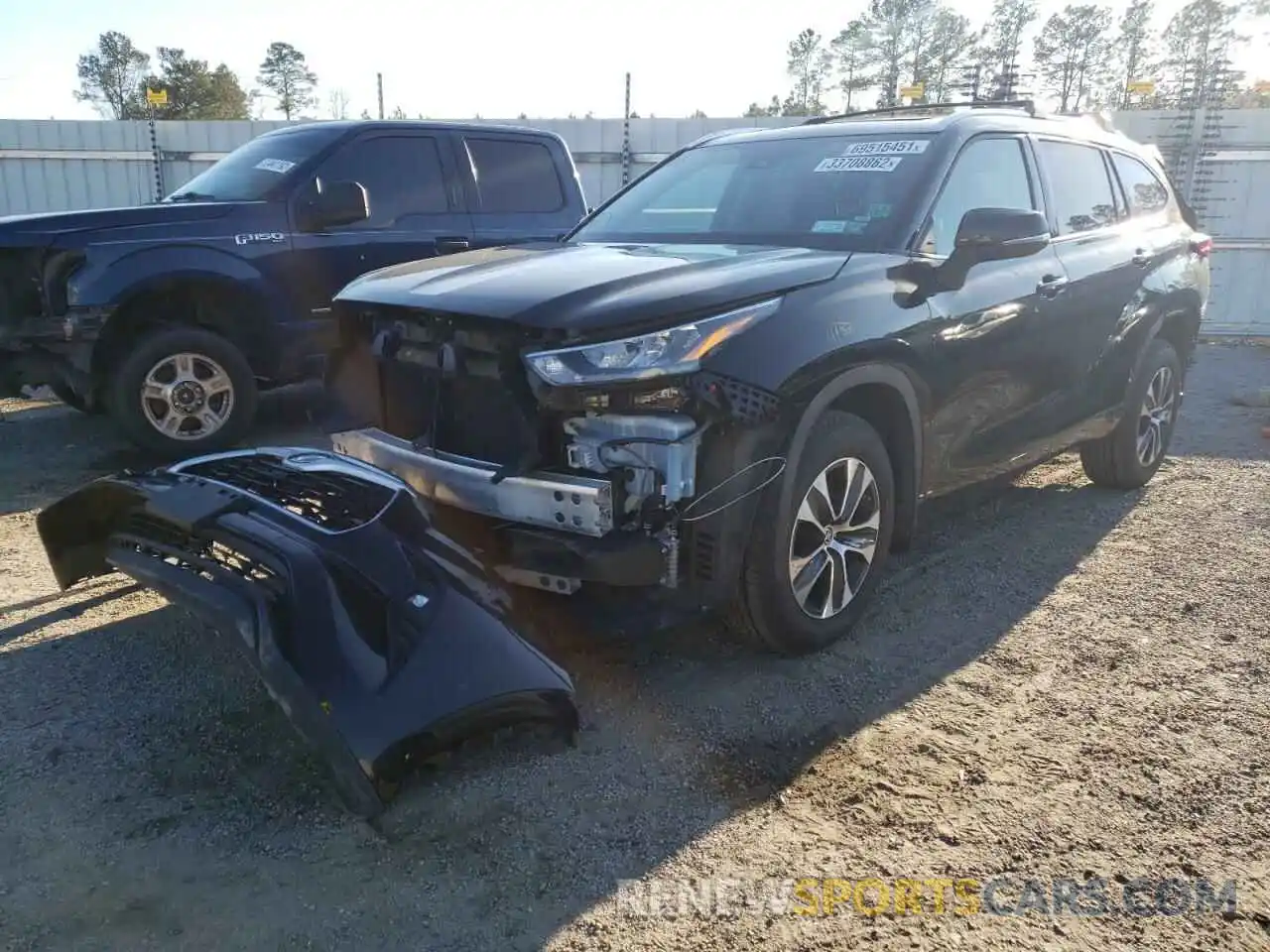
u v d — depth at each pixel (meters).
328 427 3.95
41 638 3.83
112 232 6.03
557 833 2.70
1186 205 6.39
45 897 2.44
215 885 2.49
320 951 2.28
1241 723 3.29
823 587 3.65
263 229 6.43
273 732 3.18
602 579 3.04
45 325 5.90
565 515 3.05
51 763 3.00
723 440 3.12
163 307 6.38
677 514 3.12
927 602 4.25
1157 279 5.52
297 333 6.63
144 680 3.51
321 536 2.81
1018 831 2.73
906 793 2.89
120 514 3.38
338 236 6.70
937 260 3.99
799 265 3.55
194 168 13.41
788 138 4.76
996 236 3.81
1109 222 5.39
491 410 3.26
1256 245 12.49
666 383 3.02
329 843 2.65
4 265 5.88
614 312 3.04
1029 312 4.39
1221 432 7.62
